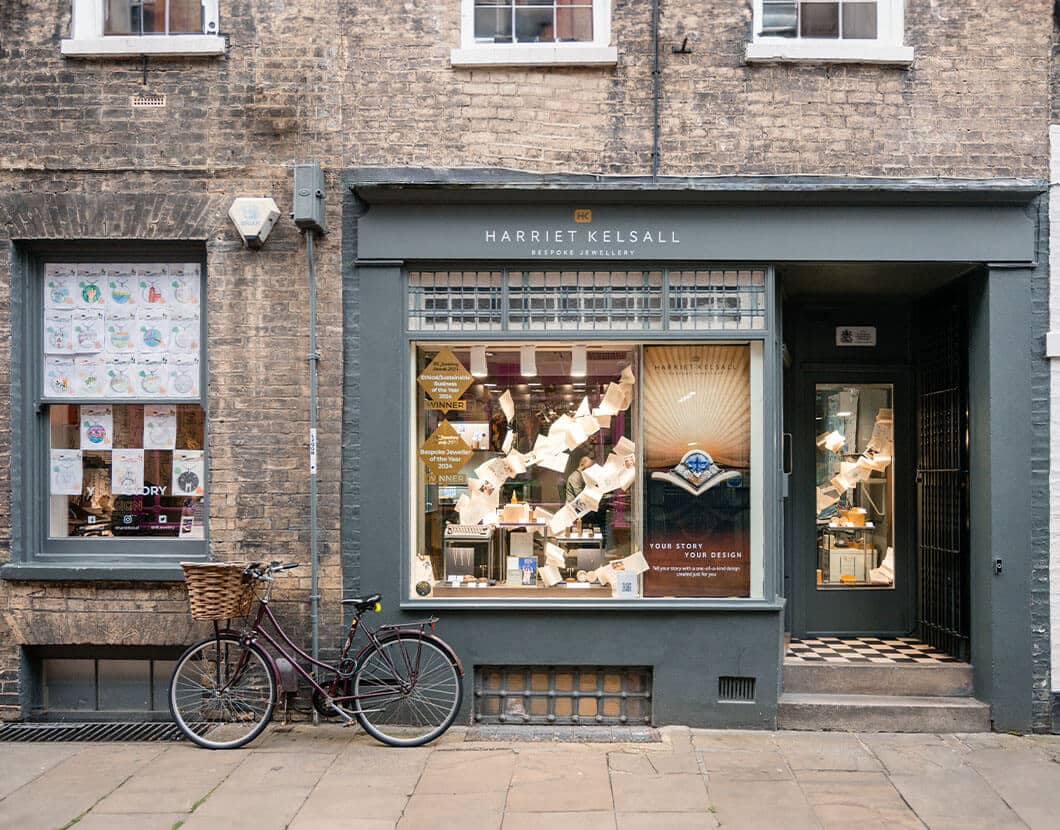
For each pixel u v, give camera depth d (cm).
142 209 572
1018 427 564
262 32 576
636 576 589
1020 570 563
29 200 571
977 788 472
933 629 668
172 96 575
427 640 536
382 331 571
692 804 448
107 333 596
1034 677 564
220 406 575
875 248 566
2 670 577
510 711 579
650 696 576
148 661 593
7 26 577
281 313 575
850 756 519
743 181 567
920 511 699
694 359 593
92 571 569
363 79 575
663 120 573
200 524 593
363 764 502
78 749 529
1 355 578
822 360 718
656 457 593
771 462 578
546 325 585
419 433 597
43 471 597
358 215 574
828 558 720
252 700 543
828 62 571
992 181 564
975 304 586
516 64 572
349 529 572
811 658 623
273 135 575
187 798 454
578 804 447
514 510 597
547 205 570
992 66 569
